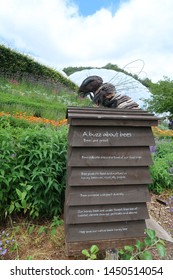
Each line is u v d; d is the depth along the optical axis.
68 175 1.71
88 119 1.58
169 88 9.36
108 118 1.60
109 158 1.67
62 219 2.20
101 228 1.73
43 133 2.38
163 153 3.98
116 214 1.73
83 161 1.63
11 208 1.97
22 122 4.62
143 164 1.72
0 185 2.03
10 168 2.12
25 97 9.45
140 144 1.70
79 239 1.71
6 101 6.96
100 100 2.21
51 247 1.89
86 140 1.61
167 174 3.18
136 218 1.76
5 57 12.02
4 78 11.68
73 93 13.12
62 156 2.25
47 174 2.08
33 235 2.02
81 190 1.66
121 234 1.76
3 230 2.08
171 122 9.59
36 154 2.13
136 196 1.74
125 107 2.12
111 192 1.70
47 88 12.72
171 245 2.01
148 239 1.65
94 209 1.70
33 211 2.12
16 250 1.85
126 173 1.71
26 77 12.62
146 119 1.66
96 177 1.66
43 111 7.33
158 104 9.55
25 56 12.87
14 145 2.25
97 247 1.59
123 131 1.67
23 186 2.09
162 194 3.06
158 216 2.54
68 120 1.65
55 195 2.19
